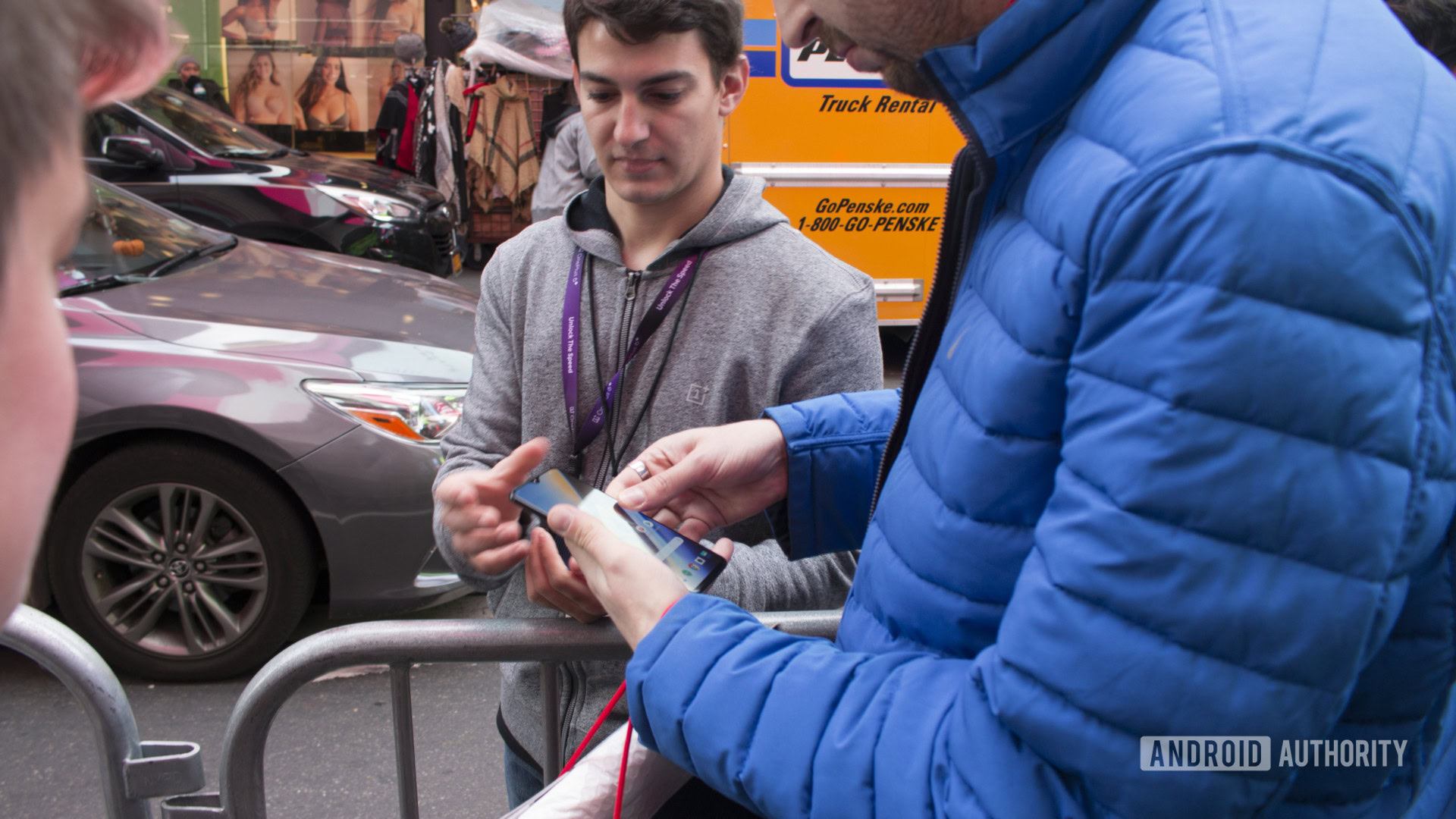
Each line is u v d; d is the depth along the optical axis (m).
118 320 3.20
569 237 1.65
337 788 2.78
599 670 1.47
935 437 0.82
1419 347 0.62
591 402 1.60
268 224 6.54
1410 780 0.75
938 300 1.02
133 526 3.11
